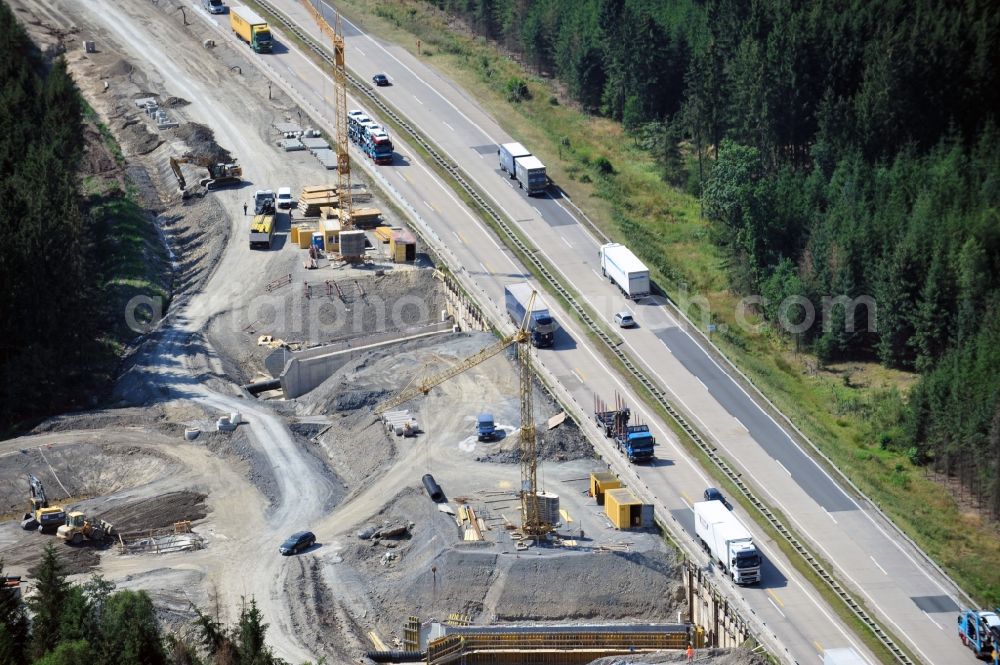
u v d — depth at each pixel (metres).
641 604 195.00
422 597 196.75
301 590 196.75
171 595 195.38
